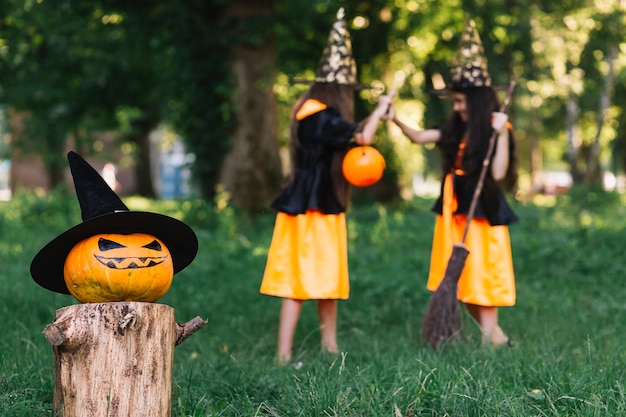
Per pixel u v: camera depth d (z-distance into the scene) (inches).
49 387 205.9
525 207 1054.4
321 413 188.4
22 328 289.9
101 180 176.2
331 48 287.6
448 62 1039.6
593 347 257.9
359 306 370.0
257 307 362.0
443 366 215.3
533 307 362.6
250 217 705.6
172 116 766.5
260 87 716.0
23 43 832.9
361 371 213.8
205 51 708.7
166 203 1106.7
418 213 978.1
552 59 954.1
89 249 170.2
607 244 515.8
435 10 975.6
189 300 371.2
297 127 284.2
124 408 164.4
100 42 840.9
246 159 712.4
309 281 275.0
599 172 1610.5
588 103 1411.2
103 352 163.6
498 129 286.2
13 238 619.2
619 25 973.8
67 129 901.8
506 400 189.0
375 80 964.0
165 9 714.8
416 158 1054.4
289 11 740.7
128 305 165.0
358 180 278.5
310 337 312.0
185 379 217.3
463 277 285.0
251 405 199.0
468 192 288.4
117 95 916.6
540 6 938.1
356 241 636.1
